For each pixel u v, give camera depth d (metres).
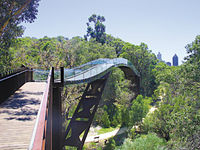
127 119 31.53
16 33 18.12
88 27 101.50
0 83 6.90
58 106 10.73
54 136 10.64
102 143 25.58
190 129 15.77
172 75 24.78
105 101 39.53
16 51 25.84
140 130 29.41
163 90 30.89
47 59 25.44
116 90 39.28
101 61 22.38
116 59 29.22
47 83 5.48
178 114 17.22
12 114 5.57
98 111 32.53
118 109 38.91
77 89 24.59
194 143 15.76
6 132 4.14
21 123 4.80
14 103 6.97
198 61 20.59
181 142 16.77
